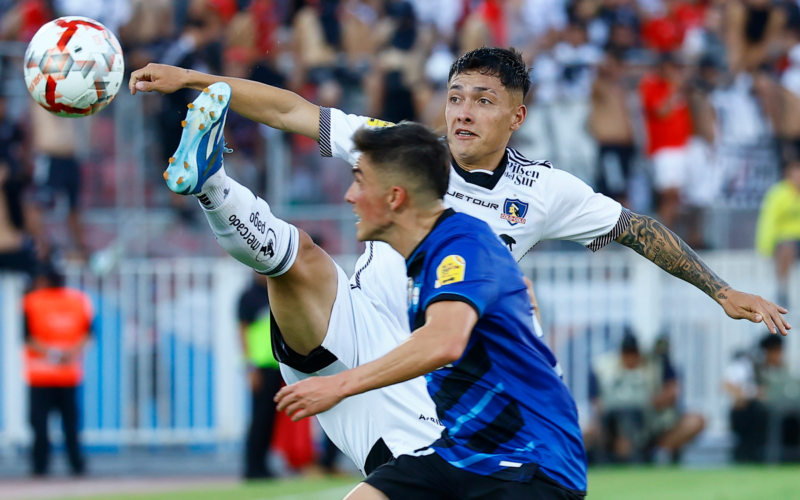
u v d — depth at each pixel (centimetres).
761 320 1459
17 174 3866
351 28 4156
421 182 1236
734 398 3706
